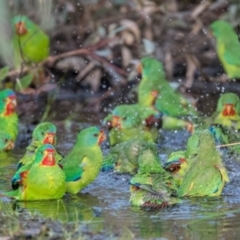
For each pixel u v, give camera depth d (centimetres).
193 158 1212
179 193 1161
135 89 1814
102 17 1941
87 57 1878
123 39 1897
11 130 1485
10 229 977
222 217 1063
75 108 1748
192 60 1880
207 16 1930
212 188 1162
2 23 1541
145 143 1305
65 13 1916
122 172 1299
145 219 1055
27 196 1143
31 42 1758
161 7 1925
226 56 1795
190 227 1022
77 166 1188
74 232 984
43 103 1759
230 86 1861
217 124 1454
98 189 1214
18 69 1755
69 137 1544
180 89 1808
